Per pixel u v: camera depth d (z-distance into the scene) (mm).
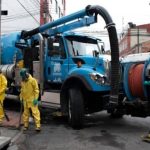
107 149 8430
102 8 11359
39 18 37156
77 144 8969
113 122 12406
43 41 13289
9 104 16828
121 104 10672
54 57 12938
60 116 12812
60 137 9820
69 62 12344
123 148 8539
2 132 10352
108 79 11023
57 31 13273
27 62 14438
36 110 10664
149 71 9938
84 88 11062
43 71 13227
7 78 15648
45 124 11930
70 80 11203
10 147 8586
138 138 9688
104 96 10883
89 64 11766
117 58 10742
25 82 10609
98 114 14359
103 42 13492
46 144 8969
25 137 9781
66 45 12539
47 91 13008
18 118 12648
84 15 12266
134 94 10500
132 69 10508
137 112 10602
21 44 15562
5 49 16641
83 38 12961
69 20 12797
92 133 10391
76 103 10898
